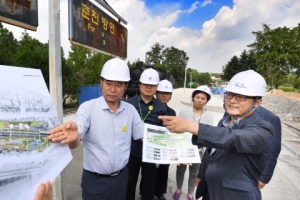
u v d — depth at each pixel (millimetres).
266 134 1221
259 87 1296
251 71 1356
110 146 1676
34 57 8906
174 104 14461
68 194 2875
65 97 11539
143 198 2562
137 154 2400
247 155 1310
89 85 12750
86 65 14766
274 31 28172
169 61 62688
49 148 1000
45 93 1059
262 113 2029
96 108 1677
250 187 1295
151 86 2445
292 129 7852
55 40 2018
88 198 1730
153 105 2562
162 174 2738
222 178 1362
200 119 2738
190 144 2045
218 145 1147
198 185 1775
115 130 1711
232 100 1344
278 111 11750
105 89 1647
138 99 2574
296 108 11875
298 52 25719
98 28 2797
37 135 951
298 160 4535
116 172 1740
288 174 3791
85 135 1690
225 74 48219
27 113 932
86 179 1737
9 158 812
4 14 1588
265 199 2973
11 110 869
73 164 3883
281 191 3186
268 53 26828
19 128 877
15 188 803
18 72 957
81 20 2336
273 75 25391
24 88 957
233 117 1475
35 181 877
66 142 1063
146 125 2018
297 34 27719
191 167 2775
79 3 2277
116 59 1705
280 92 25141
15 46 18469
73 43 2193
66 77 10539
